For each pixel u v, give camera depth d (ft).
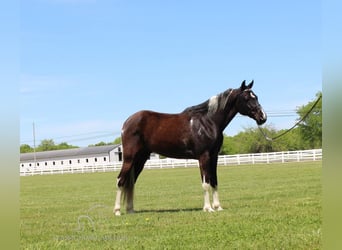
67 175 162.30
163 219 31.96
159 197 53.42
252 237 23.48
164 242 23.32
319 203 36.45
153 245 22.71
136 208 42.09
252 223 27.78
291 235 23.13
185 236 24.73
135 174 38.09
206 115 36.06
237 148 272.31
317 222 26.55
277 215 30.53
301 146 231.71
